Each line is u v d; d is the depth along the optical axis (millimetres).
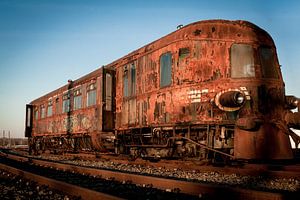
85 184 7512
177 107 10258
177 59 10383
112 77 14391
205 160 9641
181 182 6418
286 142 8930
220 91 9406
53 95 22688
